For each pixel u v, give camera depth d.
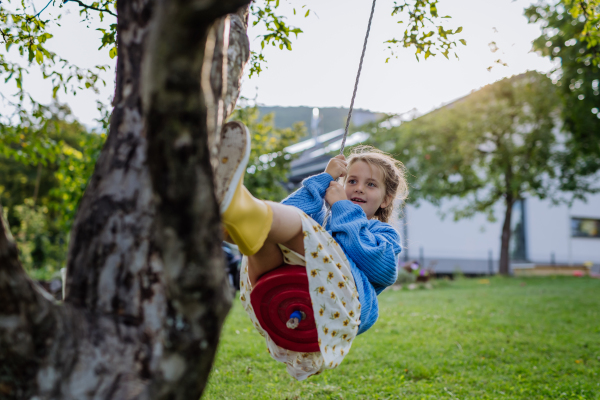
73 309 1.25
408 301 9.45
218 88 1.38
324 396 3.59
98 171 1.32
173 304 1.19
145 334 1.21
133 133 1.28
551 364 4.66
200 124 1.12
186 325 1.19
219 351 4.75
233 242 1.70
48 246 15.62
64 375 1.19
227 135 1.55
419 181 16.50
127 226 1.24
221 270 1.21
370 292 2.18
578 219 22.00
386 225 2.53
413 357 4.84
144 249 1.23
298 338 2.09
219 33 1.39
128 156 1.27
